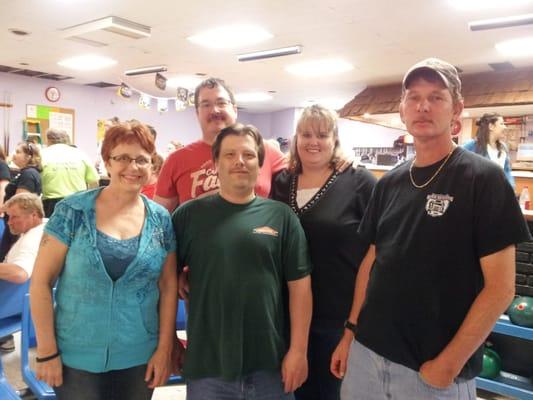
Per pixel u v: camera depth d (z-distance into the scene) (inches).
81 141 370.9
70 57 261.4
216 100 72.6
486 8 160.9
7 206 91.8
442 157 49.6
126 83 345.7
